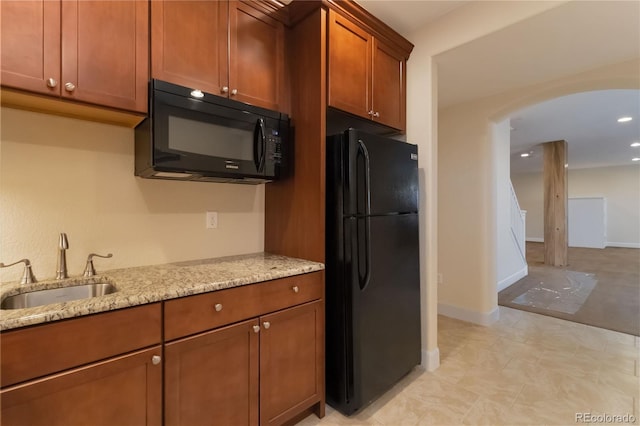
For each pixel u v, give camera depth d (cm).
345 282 177
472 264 328
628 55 229
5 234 135
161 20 144
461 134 337
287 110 195
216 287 133
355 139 178
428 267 231
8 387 90
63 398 99
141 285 128
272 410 153
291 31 196
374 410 182
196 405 128
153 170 144
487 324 317
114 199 162
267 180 188
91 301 106
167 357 120
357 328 176
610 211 954
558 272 554
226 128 161
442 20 223
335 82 187
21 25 111
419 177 236
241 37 172
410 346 215
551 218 622
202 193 194
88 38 125
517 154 725
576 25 191
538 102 300
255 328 146
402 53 238
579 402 188
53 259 146
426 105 233
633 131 520
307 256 187
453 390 202
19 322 91
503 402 189
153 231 175
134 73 136
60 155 147
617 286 457
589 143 621
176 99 144
